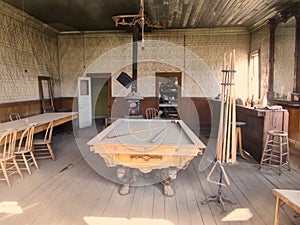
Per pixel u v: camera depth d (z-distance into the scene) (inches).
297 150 212.4
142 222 105.3
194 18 282.5
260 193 133.2
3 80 238.1
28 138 165.8
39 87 310.8
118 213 112.8
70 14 272.7
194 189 139.0
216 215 111.0
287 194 89.0
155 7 240.4
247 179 153.3
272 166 171.6
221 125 117.7
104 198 128.0
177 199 126.6
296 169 170.4
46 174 162.4
